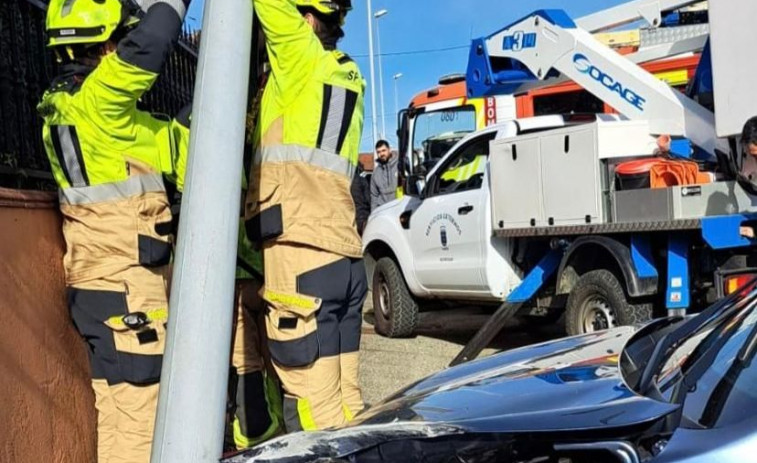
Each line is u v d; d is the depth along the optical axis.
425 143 9.88
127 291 3.19
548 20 6.56
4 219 3.00
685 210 5.19
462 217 7.15
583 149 5.78
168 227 3.32
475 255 7.05
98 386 3.33
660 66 7.70
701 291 5.46
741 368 2.17
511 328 8.53
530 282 6.46
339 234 3.19
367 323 9.25
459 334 8.28
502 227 6.62
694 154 5.98
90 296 3.21
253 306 3.81
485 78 7.35
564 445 2.00
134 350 3.20
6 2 3.60
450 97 10.12
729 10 5.02
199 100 2.21
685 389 2.19
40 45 3.96
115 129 3.13
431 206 7.61
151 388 3.25
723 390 2.09
